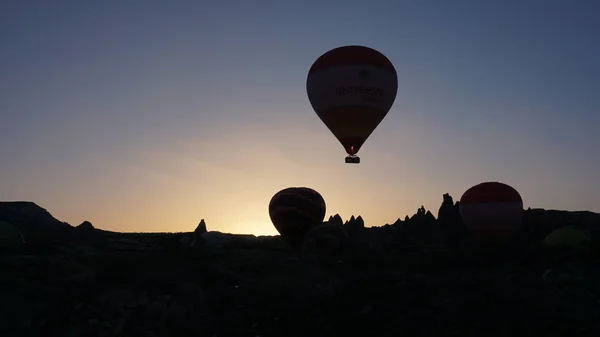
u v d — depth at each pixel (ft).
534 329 57.36
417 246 110.32
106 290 69.05
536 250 88.33
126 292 68.80
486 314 61.21
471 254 89.20
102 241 106.32
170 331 62.75
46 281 69.87
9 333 59.67
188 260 82.99
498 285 69.00
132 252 95.81
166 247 95.25
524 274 73.97
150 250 97.30
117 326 62.44
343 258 91.09
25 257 80.33
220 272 75.51
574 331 56.29
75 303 65.10
